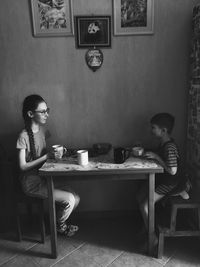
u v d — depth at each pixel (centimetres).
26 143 210
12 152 245
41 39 227
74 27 225
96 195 258
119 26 225
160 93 238
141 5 221
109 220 254
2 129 243
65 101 238
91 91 237
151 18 223
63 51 229
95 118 242
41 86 236
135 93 238
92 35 225
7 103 238
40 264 198
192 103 226
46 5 220
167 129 209
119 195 258
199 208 195
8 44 228
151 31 226
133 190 257
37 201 214
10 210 229
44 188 210
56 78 234
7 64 231
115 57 231
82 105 239
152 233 200
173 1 222
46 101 238
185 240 220
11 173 208
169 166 197
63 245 218
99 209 259
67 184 255
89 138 246
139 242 220
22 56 230
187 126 242
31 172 212
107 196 258
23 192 216
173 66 233
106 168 183
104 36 226
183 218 224
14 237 232
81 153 190
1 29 225
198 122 213
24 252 212
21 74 233
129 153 217
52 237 200
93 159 204
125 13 222
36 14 222
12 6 221
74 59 231
